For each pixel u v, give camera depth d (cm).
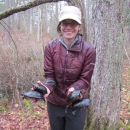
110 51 214
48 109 161
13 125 307
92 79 230
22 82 438
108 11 206
